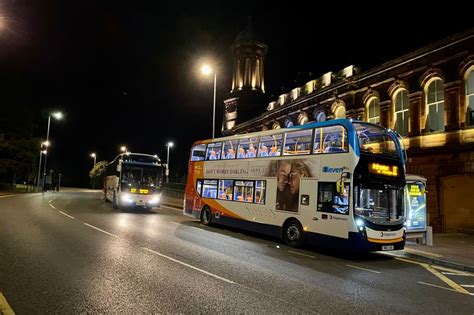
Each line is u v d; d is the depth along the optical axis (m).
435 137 18.23
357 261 11.51
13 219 16.69
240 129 39.69
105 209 24.36
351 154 11.88
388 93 21.05
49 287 6.70
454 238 16.41
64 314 5.44
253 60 43.69
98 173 80.31
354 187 11.66
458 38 17.05
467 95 17.05
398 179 12.52
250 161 16.11
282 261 10.40
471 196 17.14
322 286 7.84
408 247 13.88
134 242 11.74
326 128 12.97
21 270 7.78
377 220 11.69
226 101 44.06
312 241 12.71
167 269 8.38
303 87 30.28
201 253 10.56
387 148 12.93
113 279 7.36
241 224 15.99
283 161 14.40
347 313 6.14
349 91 23.77
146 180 24.16
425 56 18.91
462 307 6.94
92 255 9.48
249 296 6.71
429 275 9.88
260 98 42.78
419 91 19.12
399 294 7.64
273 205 14.52
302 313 5.97
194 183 19.72
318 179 12.84
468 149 16.62
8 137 44.75
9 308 5.60
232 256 10.49
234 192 16.73
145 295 6.45
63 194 48.38
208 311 5.79
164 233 14.23
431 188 18.25
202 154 19.53
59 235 12.52
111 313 5.54
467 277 9.90
